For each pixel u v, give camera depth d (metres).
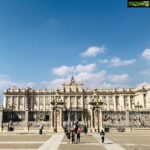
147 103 180.75
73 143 38.78
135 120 117.88
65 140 43.78
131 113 122.94
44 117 170.00
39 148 32.34
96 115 67.69
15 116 169.62
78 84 193.12
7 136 53.12
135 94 191.75
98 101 68.12
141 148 32.38
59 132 64.88
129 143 38.84
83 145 36.09
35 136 53.06
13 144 36.84
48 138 47.81
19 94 190.88
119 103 192.25
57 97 69.81
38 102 191.38
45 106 190.38
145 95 182.50
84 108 177.38
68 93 189.75
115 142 40.53
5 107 186.62
